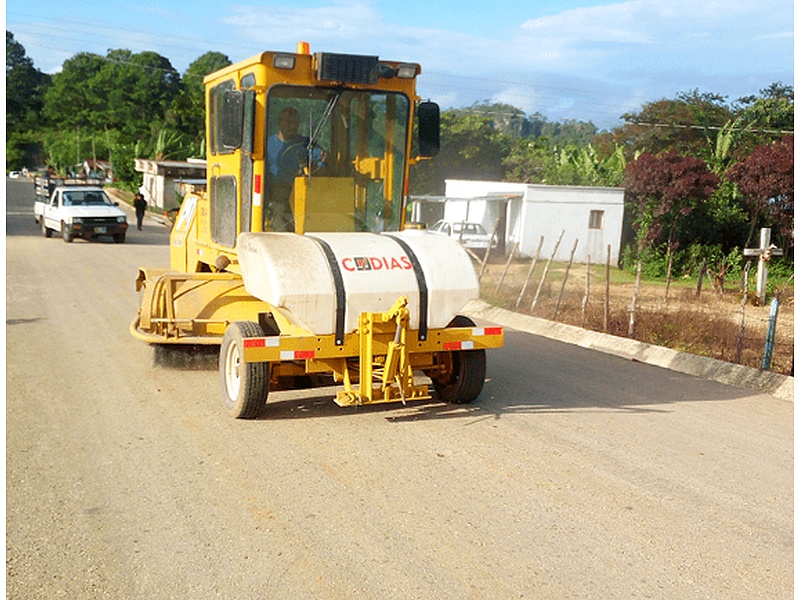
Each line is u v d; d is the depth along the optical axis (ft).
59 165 334.44
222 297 30.25
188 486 19.92
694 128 153.48
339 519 18.06
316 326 23.89
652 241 108.17
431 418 26.18
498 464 21.84
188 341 29.50
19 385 29.30
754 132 138.10
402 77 27.99
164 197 155.22
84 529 17.39
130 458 21.88
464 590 14.97
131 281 60.13
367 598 14.62
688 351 40.04
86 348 35.78
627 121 170.19
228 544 16.75
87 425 24.76
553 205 112.27
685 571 15.92
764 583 15.49
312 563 15.94
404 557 16.25
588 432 24.95
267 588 14.96
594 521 18.22
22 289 54.70
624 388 30.91
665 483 20.68
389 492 19.71
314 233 26.55
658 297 69.05
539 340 41.70
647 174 107.04
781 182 103.45
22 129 451.12
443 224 112.27
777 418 27.04
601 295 66.44
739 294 72.90
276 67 26.22
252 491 19.65
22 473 20.62
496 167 175.01
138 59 401.29
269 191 27.40
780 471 21.75
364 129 28.14
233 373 25.98
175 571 15.57
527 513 18.58
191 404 27.27
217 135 30.50
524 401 28.63
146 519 17.94
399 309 23.99
